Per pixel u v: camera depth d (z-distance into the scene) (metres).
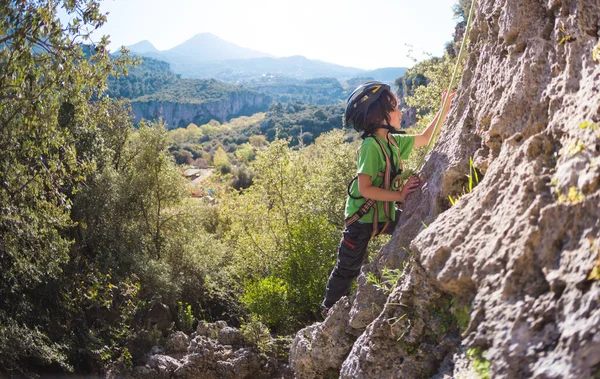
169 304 14.95
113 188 17.34
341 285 3.92
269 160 14.50
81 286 13.05
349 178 13.09
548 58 2.46
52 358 10.94
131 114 21.33
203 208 22.72
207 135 171.88
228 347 8.30
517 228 1.93
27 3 7.55
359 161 3.38
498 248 1.99
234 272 12.50
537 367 1.58
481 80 3.08
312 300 8.66
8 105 7.86
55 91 8.30
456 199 2.97
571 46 2.25
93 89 8.59
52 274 11.05
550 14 2.54
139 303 13.87
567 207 1.75
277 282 8.90
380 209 3.56
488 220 2.17
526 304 1.75
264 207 14.40
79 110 9.70
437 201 3.05
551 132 2.10
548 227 1.80
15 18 7.52
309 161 16.56
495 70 2.89
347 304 3.76
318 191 13.20
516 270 1.85
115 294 14.27
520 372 1.64
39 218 9.41
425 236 2.44
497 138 2.62
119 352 11.70
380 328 2.70
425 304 2.41
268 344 8.03
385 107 3.36
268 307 8.60
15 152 8.77
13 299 11.22
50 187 9.65
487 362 1.79
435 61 14.34
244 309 11.80
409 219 3.32
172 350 10.84
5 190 8.57
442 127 3.51
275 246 11.90
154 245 18.05
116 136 20.50
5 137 8.17
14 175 8.48
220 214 19.50
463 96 3.35
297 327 8.66
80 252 15.90
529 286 1.79
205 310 15.81
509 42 2.77
